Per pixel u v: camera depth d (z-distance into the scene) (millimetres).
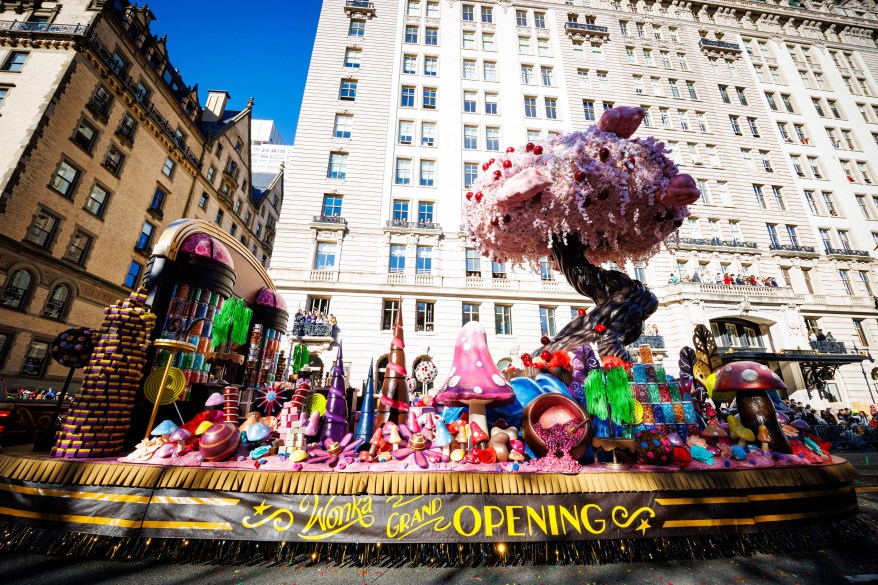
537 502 2764
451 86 24781
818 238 25406
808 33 32812
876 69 32250
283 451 3061
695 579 2549
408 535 2629
